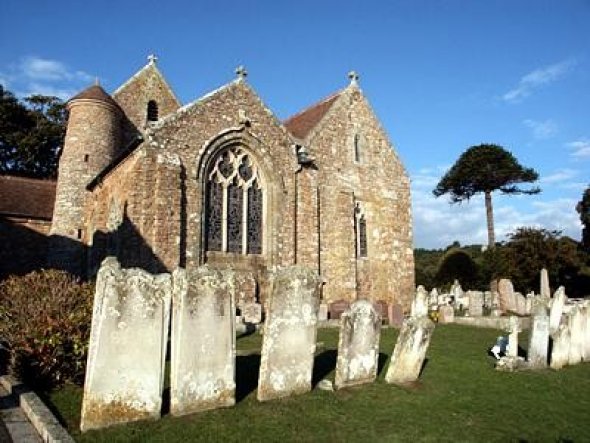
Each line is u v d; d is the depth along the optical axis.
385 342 16.89
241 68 24.84
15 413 8.45
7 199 28.94
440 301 31.62
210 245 22.56
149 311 8.30
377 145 30.44
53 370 10.06
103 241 25.08
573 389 11.94
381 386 10.83
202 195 22.23
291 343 9.94
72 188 27.91
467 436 8.44
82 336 10.30
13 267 27.78
